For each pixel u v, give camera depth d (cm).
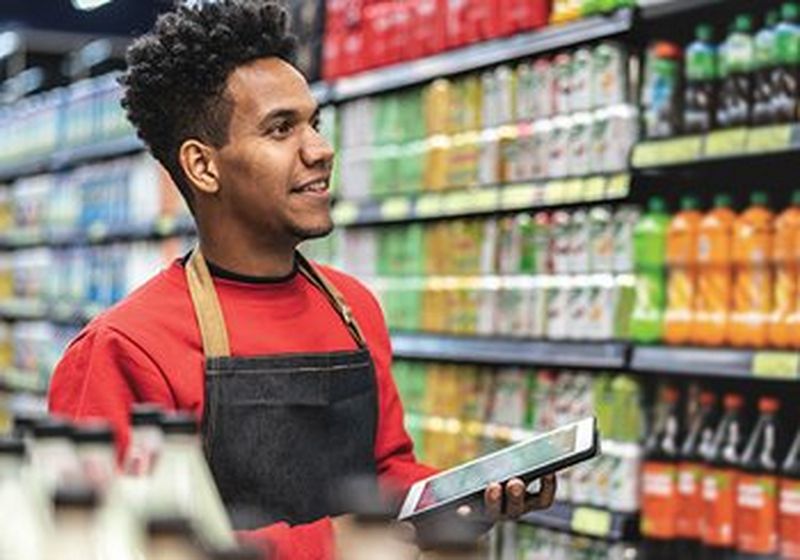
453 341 503
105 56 995
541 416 468
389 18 542
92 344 236
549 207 492
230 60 242
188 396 234
